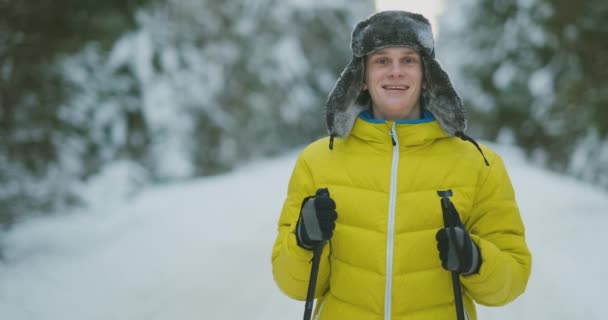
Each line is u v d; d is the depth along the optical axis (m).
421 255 2.02
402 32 2.09
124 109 13.45
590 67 9.75
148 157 15.02
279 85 22.94
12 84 6.91
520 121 18.11
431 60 2.09
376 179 2.08
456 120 2.06
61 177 8.92
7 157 7.43
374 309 2.04
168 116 14.82
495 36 18.05
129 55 13.95
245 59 21.19
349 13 25.30
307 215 1.93
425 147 2.11
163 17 16.39
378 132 2.10
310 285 1.99
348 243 2.07
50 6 6.32
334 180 2.14
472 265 1.89
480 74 18.69
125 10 6.68
